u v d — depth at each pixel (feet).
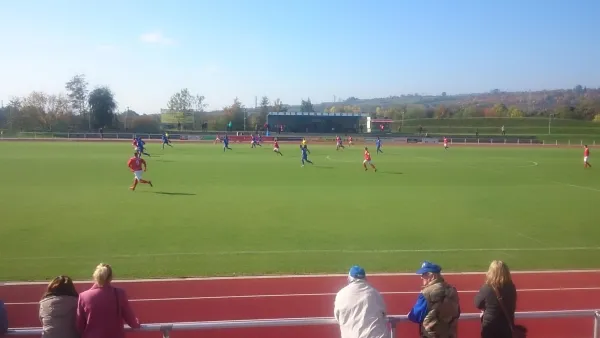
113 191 84.84
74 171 113.50
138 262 44.57
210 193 83.92
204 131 330.13
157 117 422.00
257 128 349.61
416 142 285.02
